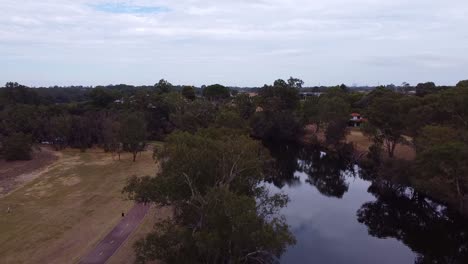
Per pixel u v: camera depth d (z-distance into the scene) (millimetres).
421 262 42000
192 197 30844
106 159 91125
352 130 127750
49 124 112375
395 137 78938
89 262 35562
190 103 110688
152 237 29781
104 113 119312
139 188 32000
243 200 27109
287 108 132000
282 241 26734
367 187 72812
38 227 45062
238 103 135875
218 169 34125
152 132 123000
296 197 65812
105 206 52812
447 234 50531
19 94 158250
